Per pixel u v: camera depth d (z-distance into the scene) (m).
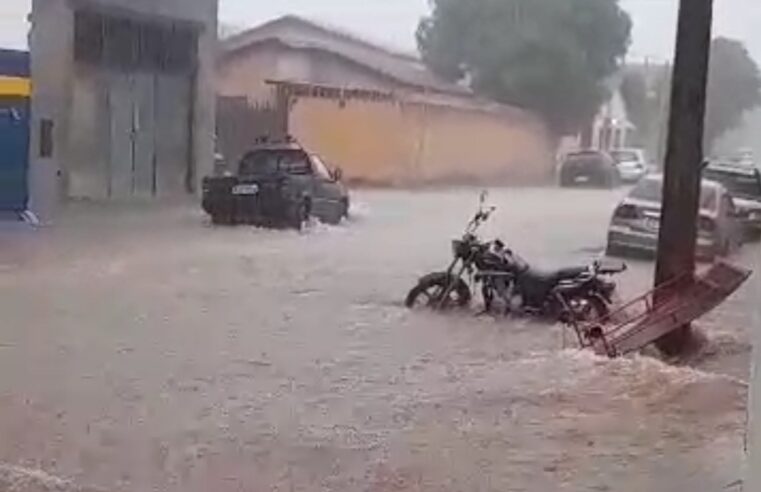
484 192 18.58
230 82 34.09
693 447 7.59
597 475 6.99
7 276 14.19
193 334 11.20
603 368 9.93
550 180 41.62
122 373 9.45
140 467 7.02
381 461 7.24
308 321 12.15
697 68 10.90
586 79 43.47
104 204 23.22
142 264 15.77
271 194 21.41
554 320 12.36
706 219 18.08
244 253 17.58
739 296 14.38
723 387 9.32
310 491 6.65
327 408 8.52
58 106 22.08
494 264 12.88
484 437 7.80
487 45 42.41
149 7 24.50
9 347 10.26
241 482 6.79
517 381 9.51
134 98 24.62
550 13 42.81
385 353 10.65
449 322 12.41
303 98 33.22
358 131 34.31
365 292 14.23
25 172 21.05
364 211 25.98
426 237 20.92
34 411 8.17
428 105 36.16
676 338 10.91
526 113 41.19
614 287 12.99
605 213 27.73
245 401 8.67
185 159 26.25
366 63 36.41
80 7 22.64
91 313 12.05
